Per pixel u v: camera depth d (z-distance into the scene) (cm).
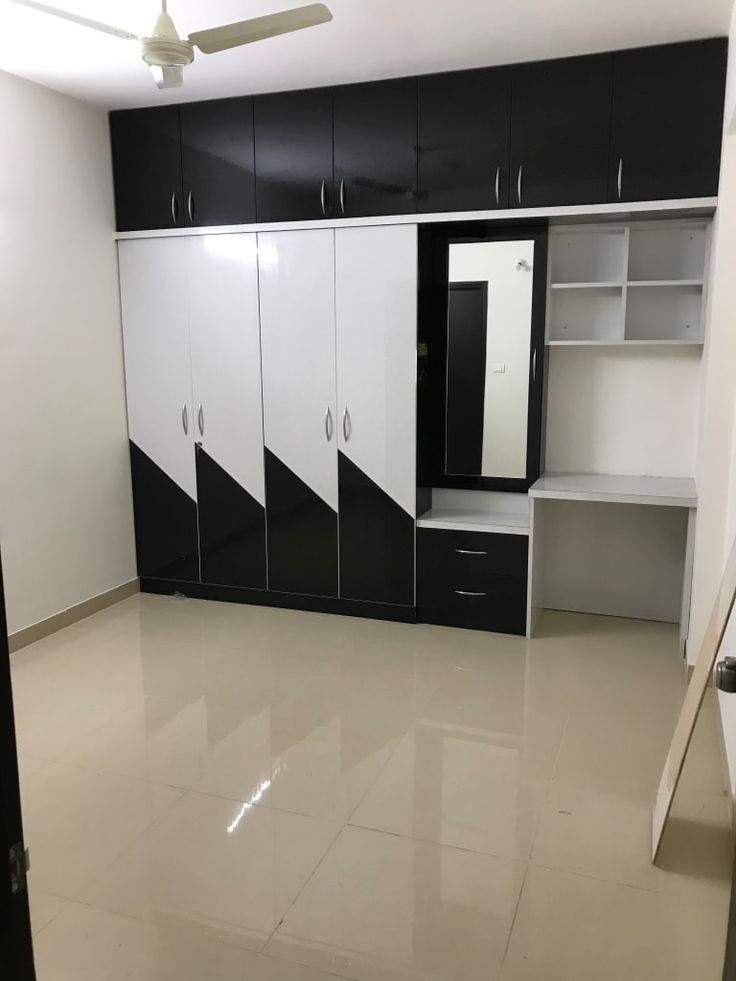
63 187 398
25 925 84
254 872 220
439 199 378
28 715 315
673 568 411
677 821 243
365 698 329
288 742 292
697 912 203
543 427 412
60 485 408
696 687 233
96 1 285
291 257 406
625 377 403
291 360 415
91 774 271
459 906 206
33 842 233
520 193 366
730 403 324
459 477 420
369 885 214
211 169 414
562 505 421
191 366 436
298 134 395
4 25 307
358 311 399
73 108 402
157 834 237
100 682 347
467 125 369
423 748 287
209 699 329
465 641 391
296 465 424
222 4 289
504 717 311
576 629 406
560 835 235
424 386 411
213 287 424
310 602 436
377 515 413
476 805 251
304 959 188
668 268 387
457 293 404
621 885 213
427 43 333
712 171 339
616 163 351
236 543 445
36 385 389
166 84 269
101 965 187
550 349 411
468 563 401
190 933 197
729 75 315
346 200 393
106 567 445
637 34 326
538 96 358
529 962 187
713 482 331
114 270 438
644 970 184
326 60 351
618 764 275
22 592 387
